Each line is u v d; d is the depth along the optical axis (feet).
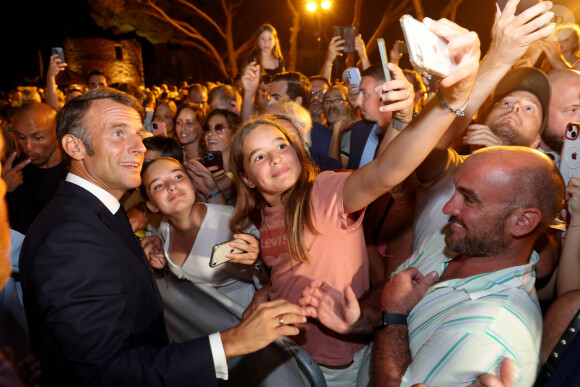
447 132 5.48
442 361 4.07
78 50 83.87
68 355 4.34
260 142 5.64
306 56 74.69
